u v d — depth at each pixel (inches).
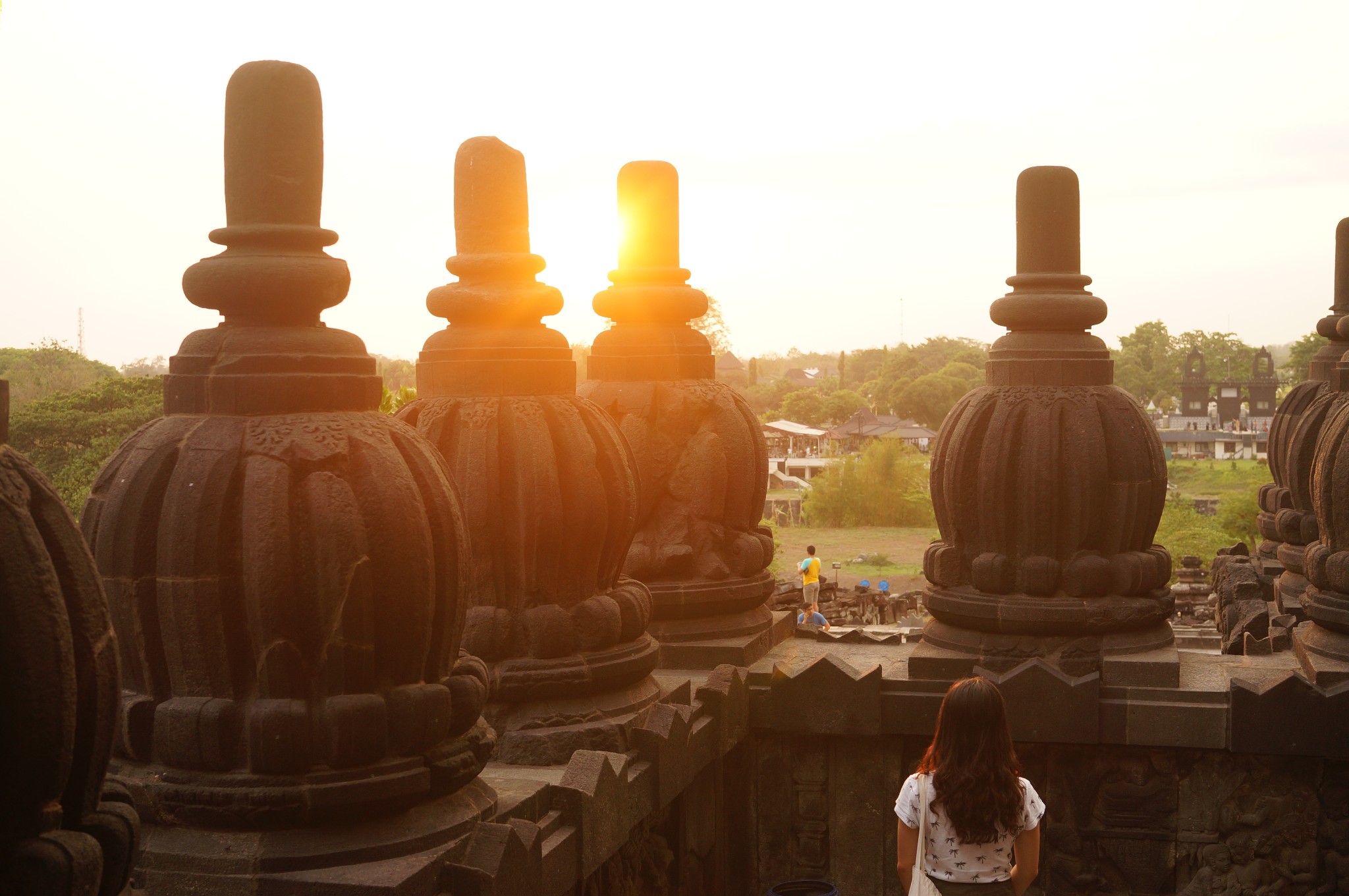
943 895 179.6
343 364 174.4
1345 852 289.0
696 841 284.8
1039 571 307.0
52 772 105.3
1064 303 315.0
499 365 245.8
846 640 359.6
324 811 160.6
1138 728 293.0
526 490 239.3
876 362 6978.4
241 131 172.6
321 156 179.2
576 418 248.8
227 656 162.9
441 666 174.4
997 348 322.0
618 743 239.1
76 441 798.5
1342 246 447.8
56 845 104.8
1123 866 300.2
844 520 2564.0
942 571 321.4
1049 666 297.7
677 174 340.2
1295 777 291.9
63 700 105.2
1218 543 1497.3
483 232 251.8
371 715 162.6
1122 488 308.0
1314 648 307.3
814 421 4229.8
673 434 323.0
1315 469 313.7
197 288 171.6
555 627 239.3
